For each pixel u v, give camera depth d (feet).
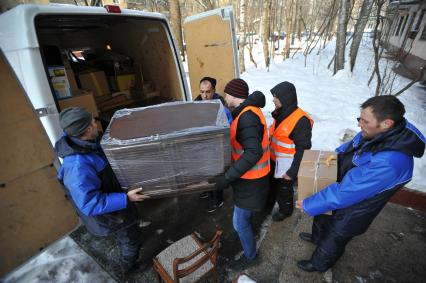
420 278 6.10
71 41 12.02
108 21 9.77
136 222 5.81
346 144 5.58
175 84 10.31
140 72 10.85
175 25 25.22
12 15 5.45
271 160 7.30
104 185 4.97
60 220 5.68
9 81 4.53
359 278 6.15
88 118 4.54
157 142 4.09
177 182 4.66
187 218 8.47
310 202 4.90
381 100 3.89
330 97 20.07
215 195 8.51
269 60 33.04
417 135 3.92
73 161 4.47
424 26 32.19
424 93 21.72
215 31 9.29
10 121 4.62
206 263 5.50
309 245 7.07
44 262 7.00
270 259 6.74
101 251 7.30
